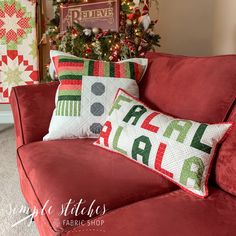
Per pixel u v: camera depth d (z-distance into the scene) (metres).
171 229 0.87
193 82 1.30
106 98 1.48
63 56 1.57
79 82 1.49
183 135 1.12
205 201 1.03
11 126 2.96
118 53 2.21
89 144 1.43
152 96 1.48
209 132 1.09
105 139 1.34
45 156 1.31
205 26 2.76
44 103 1.59
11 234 1.52
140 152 1.20
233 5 2.48
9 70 2.63
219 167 1.10
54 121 1.49
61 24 2.32
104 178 1.14
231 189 1.07
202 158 1.08
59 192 1.07
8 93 2.68
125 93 1.42
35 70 2.67
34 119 1.54
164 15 2.83
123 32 2.22
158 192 1.12
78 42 2.23
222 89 1.20
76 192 1.06
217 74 1.23
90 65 1.53
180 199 1.04
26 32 2.57
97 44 2.20
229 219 0.92
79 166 1.21
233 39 2.54
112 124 1.33
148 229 0.88
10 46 2.57
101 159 1.28
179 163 1.09
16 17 2.52
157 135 1.17
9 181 1.99
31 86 1.65
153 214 0.95
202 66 1.30
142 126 1.23
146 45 2.25
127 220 0.93
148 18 2.24
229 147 1.08
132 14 2.21
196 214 0.94
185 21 2.83
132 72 1.55
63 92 1.49
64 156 1.30
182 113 1.30
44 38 2.59
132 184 1.12
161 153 1.14
